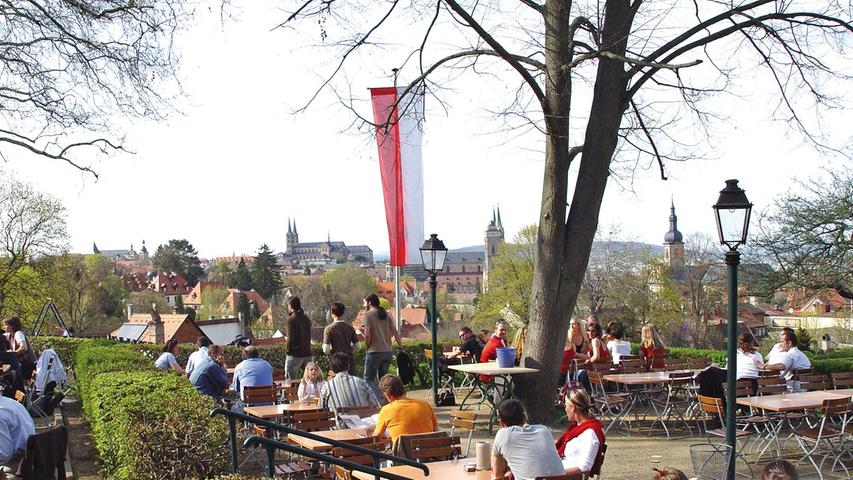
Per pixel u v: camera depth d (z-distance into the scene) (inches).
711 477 295.1
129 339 1261.1
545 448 243.6
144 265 7229.3
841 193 1035.3
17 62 649.6
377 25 446.3
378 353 518.0
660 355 581.3
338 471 294.7
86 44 623.5
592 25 506.6
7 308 1915.6
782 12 465.1
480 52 463.5
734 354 350.6
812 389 492.4
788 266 1060.5
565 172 476.7
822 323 2476.6
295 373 553.9
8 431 312.3
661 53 465.1
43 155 736.3
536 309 484.1
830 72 490.9
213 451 275.6
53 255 1998.0
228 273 5049.2
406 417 301.7
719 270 2362.2
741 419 400.5
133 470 267.0
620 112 478.6
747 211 345.1
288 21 419.2
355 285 3976.4
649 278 2428.6
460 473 252.5
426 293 6481.3
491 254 7037.4
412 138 624.4
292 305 555.8
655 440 448.1
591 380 502.9
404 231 634.8
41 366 561.9
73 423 545.3
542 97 459.2
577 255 478.3
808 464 390.6
